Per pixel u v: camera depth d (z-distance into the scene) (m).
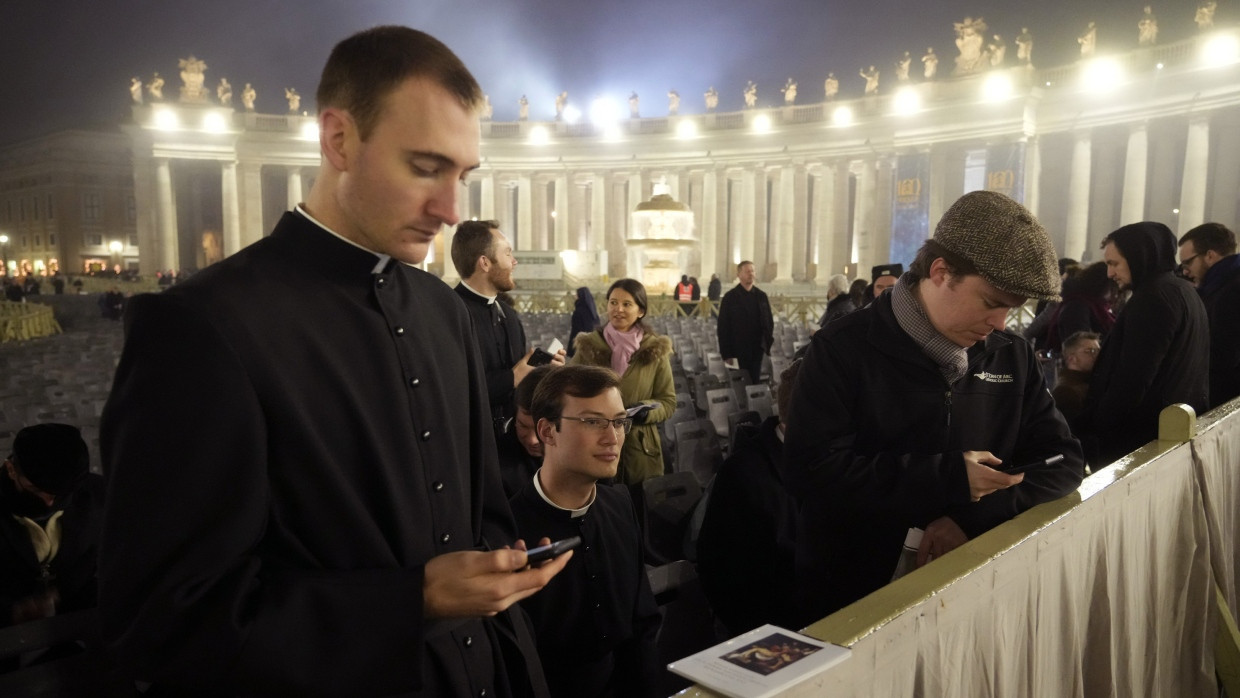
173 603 1.18
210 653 1.18
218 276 1.37
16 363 13.18
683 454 6.00
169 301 1.30
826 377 2.52
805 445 2.51
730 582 3.20
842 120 42.28
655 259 28.86
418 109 1.35
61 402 8.12
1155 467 2.78
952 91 39.25
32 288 44.22
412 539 1.46
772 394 8.35
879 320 2.52
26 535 3.15
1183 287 3.88
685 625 3.23
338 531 1.37
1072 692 2.31
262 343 1.34
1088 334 4.89
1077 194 37.06
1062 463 2.52
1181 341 3.84
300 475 1.35
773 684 1.28
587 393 2.56
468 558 1.33
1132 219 35.44
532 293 33.28
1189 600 3.09
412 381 1.51
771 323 10.59
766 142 44.62
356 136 1.37
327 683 1.23
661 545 4.08
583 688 2.64
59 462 3.07
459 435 1.64
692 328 19.06
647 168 47.78
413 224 1.41
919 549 2.47
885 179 42.78
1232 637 3.13
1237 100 32.09
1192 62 32.94
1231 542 3.49
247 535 1.26
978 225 2.20
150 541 1.21
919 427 2.50
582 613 2.61
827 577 2.73
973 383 2.55
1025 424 2.71
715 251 46.69
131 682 2.29
